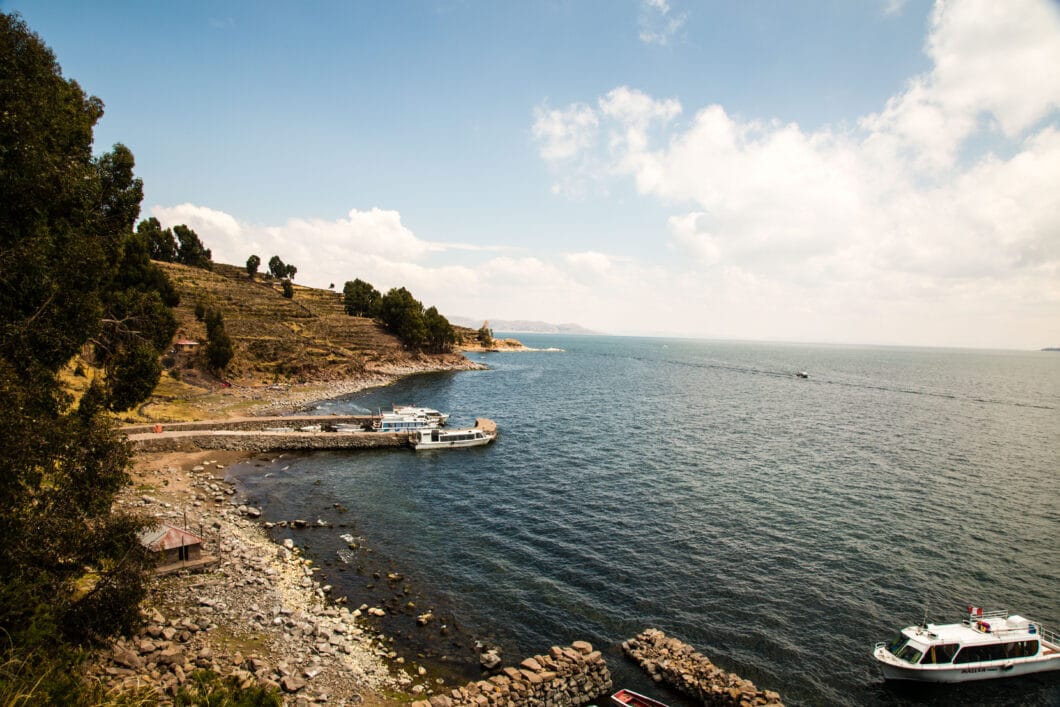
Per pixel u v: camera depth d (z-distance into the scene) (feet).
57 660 57.41
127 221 142.10
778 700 90.43
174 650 88.33
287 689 87.61
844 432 335.88
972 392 619.67
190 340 470.80
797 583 137.80
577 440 299.99
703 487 213.87
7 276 79.87
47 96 94.53
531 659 98.17
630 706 92.84
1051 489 219.82
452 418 368.89
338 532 164.96
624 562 147.43
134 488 186.29
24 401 70.64
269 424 305.12
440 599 126.82
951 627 109.60
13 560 62.75
